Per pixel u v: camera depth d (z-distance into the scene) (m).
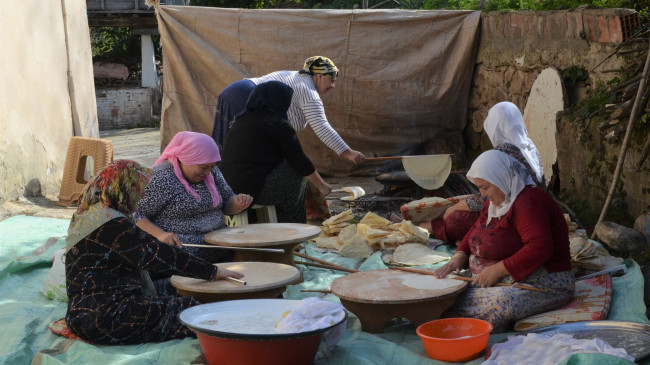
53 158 9.12
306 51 9.57
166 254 3.77
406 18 9.56
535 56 7.85
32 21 8.67
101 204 3.79
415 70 9.67
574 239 4.89
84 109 10.26
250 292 3.80
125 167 3.80
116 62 21.75
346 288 3.92
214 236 4.68
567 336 3.50
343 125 9.84
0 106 7.94
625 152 5.23
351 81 9.67
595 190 6.19
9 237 6.77
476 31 9.45
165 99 9.73
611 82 6.15
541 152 7.56
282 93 5.61
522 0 8.73
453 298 3.86
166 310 3.83
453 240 5.83
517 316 3.88
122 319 3.77
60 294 4.73
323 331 3.26
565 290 3.97
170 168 4.65
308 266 5.35
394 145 9.93
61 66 9.48
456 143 10.04
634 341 3.45
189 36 9.54
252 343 3.20
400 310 3.88
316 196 6.36
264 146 5.46
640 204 5.43
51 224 7.35
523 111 8.20
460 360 3.47
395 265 5.32
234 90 6.58
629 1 6.82
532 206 3.80
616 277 4.53
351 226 6.07
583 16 6.75
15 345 3.91
